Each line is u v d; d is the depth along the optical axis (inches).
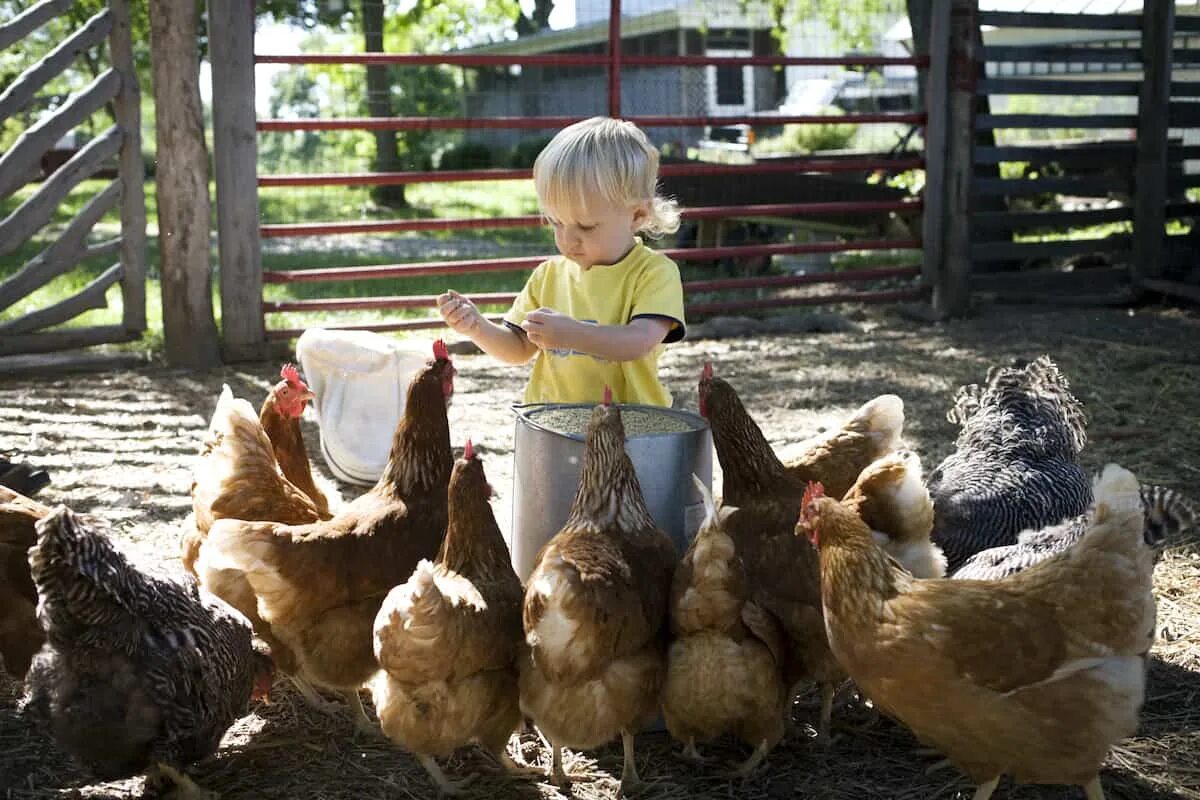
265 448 163.6
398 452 158.2
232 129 362.6
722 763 152.9
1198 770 148.4
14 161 349.7
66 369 358.3
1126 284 495.5
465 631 132.5
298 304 381.4
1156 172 484.4
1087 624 125.4
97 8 1134.4
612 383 177.8
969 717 127.7
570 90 1034.7
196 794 141.4
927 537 158.4
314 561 144.9
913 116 450.9
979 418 200.7
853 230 536.7
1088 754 128.6
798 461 176.2
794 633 146.6
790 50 860.0
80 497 245.3
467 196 967.6
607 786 147.8
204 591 146.5
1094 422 302.8
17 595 152.7
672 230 177.9
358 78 952.9
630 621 135.3
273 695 172.6
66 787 146.6
